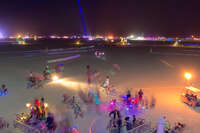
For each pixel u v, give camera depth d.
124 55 39.88
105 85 15.94
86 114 10.80
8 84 17.20
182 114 10.98
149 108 11.84
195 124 9.75
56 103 12.43
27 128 9.05
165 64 28.53
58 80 18.69
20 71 23.00
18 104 12.30
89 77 19.52
